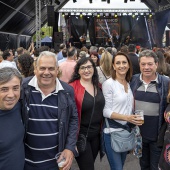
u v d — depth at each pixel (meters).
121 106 2.72
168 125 2.30
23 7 15.81
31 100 2.06
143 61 2.64
